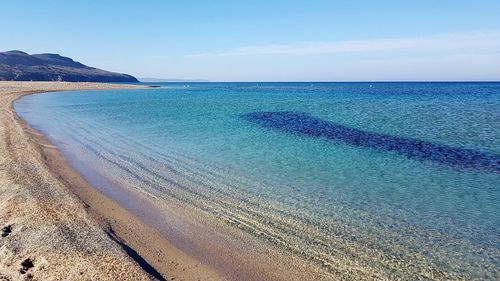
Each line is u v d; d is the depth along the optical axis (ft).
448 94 293.84
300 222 36.70
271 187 47.91
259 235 33.73
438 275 27.20
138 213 38.34
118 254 27.30
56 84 417.08
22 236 29.04
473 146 75.97
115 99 228.43
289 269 27.94
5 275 23.44
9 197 37.78
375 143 79.30
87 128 98.78
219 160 62.69
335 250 30.96
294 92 354.95
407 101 210.18
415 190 47.19
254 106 178.09
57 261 25.46
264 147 74.23
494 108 159.02
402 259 29.48
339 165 59.82
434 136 88.28
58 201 38.17
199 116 131.54
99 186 46.98
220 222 36.58
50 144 72.64
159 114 138.10
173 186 47.91
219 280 26.27
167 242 31.96
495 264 28.78
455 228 35.53
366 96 269.85
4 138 69.87
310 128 101.91
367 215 38.65
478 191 46.83
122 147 73.20
